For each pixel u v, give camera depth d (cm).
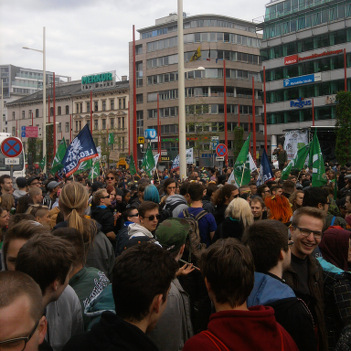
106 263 468
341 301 324
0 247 461
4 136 2502
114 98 8762
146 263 233
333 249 394
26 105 10444
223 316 227
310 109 6328
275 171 1560
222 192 708
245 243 317
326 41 6109
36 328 195
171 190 829
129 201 940
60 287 265
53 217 578
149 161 1802
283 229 312
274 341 221
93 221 472
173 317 293
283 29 6600
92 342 215
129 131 8006
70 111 9469
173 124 7850
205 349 216
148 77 8206
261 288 283
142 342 216
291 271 334
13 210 827
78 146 995
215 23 7625
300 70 6419
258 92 7975
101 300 290
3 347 183
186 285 403
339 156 3189
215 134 6612
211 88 7594
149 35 8231
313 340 268
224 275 239
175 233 372
